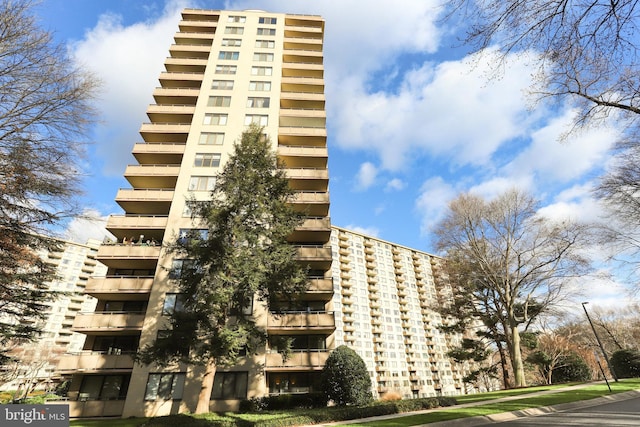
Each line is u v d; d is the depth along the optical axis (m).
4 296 17.94
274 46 35.22
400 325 80.69
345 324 73.62
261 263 16.50
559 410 13.56
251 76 32.31
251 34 36.22
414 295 88.44
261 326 21.12
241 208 17.67
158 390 18.89
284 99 31.91
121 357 19.94
